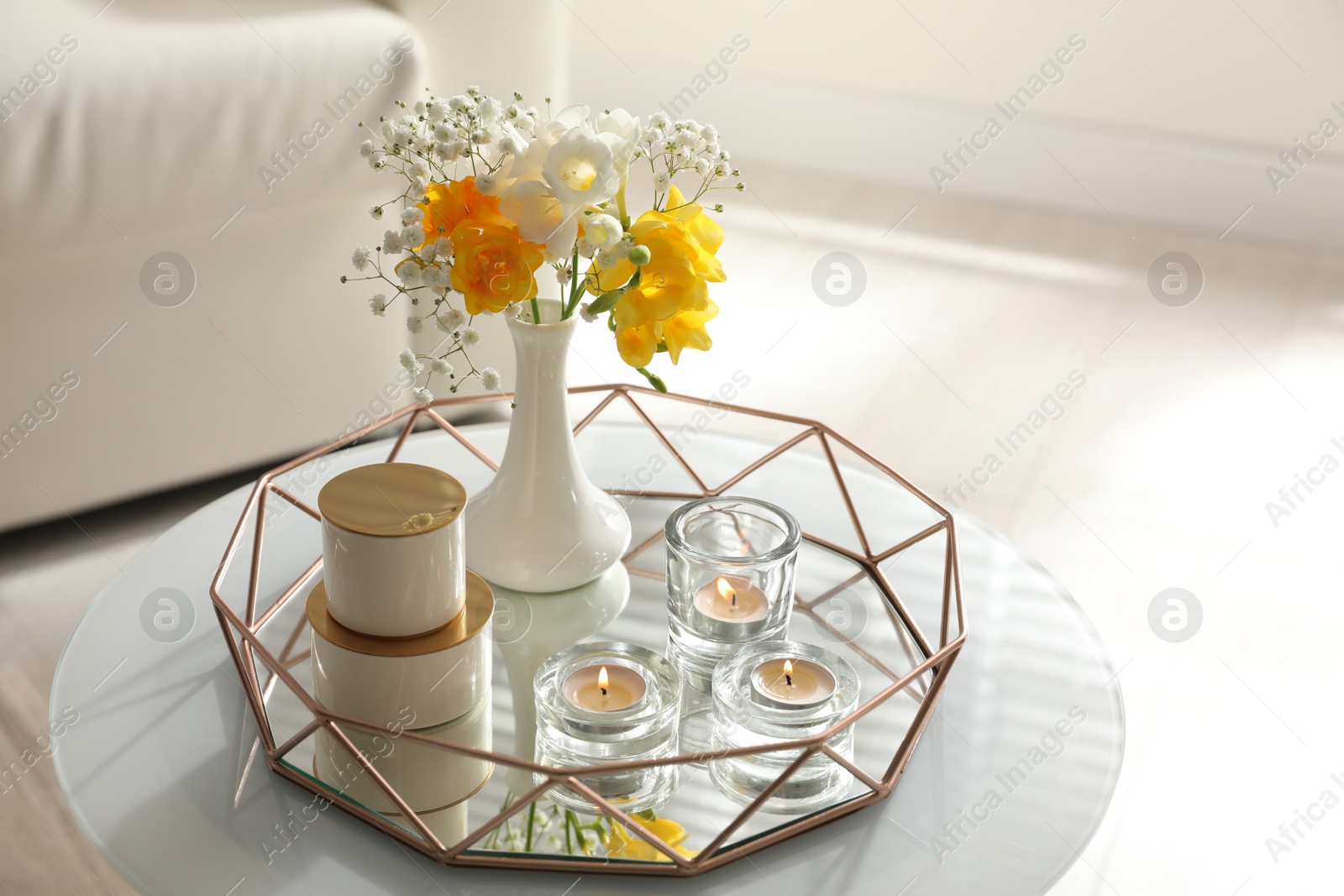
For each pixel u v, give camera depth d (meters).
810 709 0.79
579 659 0.83
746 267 2.60
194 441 1.67
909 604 0.99
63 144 1.41
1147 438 2.05
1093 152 2.86
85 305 1.51
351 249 1.70
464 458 1.19
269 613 0.94
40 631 1.48
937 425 2.06
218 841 0.73
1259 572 1.74
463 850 0.72
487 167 0.86
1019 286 2.57
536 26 1.75
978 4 2.80
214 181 1.53
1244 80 2.68
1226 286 2.60
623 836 0.74
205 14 1.53
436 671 0.80
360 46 1.58
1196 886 1.24
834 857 0.74
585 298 1.79
